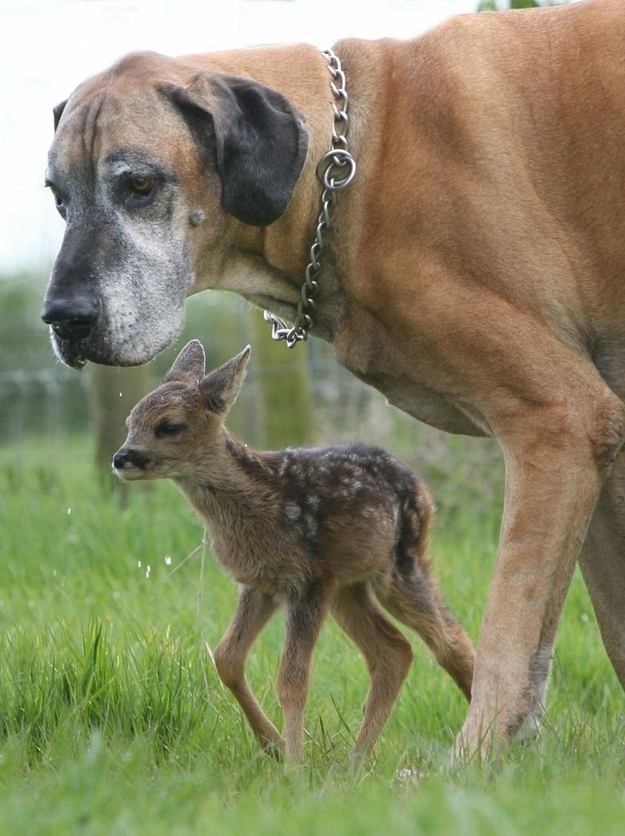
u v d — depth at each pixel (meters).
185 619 15.58
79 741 10.54
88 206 10.93
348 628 12.76
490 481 22.69
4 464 26.44
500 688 10.75
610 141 11.27
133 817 8.04
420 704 14.05
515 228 11.10
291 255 11.66
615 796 8.40
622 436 11.09
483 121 11.26
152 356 10.98
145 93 10.96
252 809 8.42
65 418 32.03
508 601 10.87
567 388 10.90
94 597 17.08
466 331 10.96
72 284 10.71
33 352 30.58
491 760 10.09
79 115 11.02
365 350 11.60
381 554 12.58
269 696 13.26
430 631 12.88
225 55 11.76
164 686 12.06
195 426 12.21
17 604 16.89
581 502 10.90
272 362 23.48
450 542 21.34
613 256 11.30
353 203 11.34
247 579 12.33
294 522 12.21
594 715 13.84
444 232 11.06
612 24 11.54
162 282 10.98
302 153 11.06
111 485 22.73
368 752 11.49
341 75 11.67
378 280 11.24
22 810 7.96
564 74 11.44
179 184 10.98
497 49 11.58
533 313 11.05
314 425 23.95
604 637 12.59
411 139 11.30
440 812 7.53
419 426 23.50
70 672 12.09
